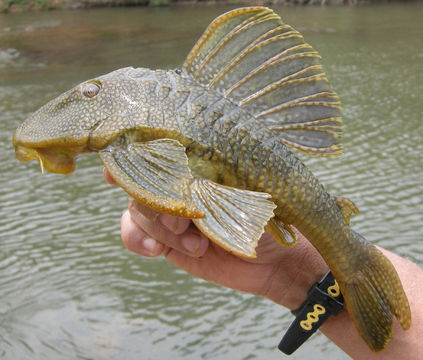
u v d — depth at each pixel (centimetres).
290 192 36
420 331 41
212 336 94
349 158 157
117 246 121
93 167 163
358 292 39
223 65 36
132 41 325
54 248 119
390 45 326
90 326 96
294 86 36
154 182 31
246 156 35
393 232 115
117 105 34
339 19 428
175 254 47
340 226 38
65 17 462
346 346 43
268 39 36
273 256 44
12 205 138
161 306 102
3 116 206
